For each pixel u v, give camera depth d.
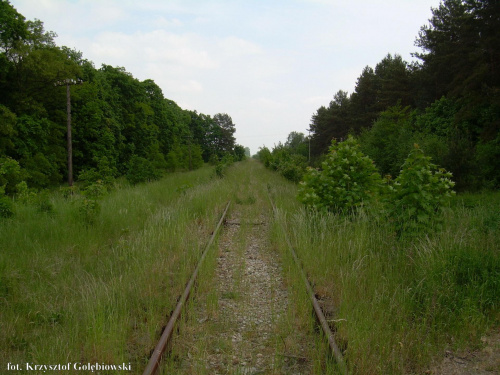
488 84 21.48
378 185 9.14
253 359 3.98
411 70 40.50
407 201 7.18
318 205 9.05
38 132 21.27
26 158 20.53
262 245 8.73
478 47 21.81
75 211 9.79
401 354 3.88
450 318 4.56
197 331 4.47
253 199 15.92
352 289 5.29
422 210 7.05
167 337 4.04
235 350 4.15
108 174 18.53
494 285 5.17
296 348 4.11
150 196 14.82
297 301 5.14
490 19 20.27
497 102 18.88
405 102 39.25
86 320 4.36
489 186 16.72
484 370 3.80
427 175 7.12
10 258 6.48
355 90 54.12
